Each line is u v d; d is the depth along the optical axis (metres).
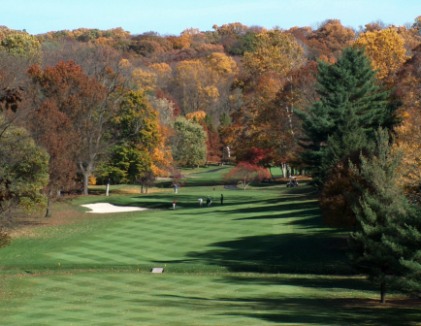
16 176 65.94
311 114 80.19
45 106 82.62
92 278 47.34
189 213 78.25
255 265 50.59
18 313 35.78
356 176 50.59
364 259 38.91
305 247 56.03
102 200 95.38
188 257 54.53
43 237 65.56
